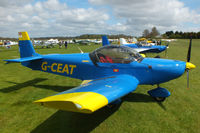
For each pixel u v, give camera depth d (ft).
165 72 12.11
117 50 13.20
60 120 10.51
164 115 11.16
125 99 14.23
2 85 18.76
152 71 12.36
